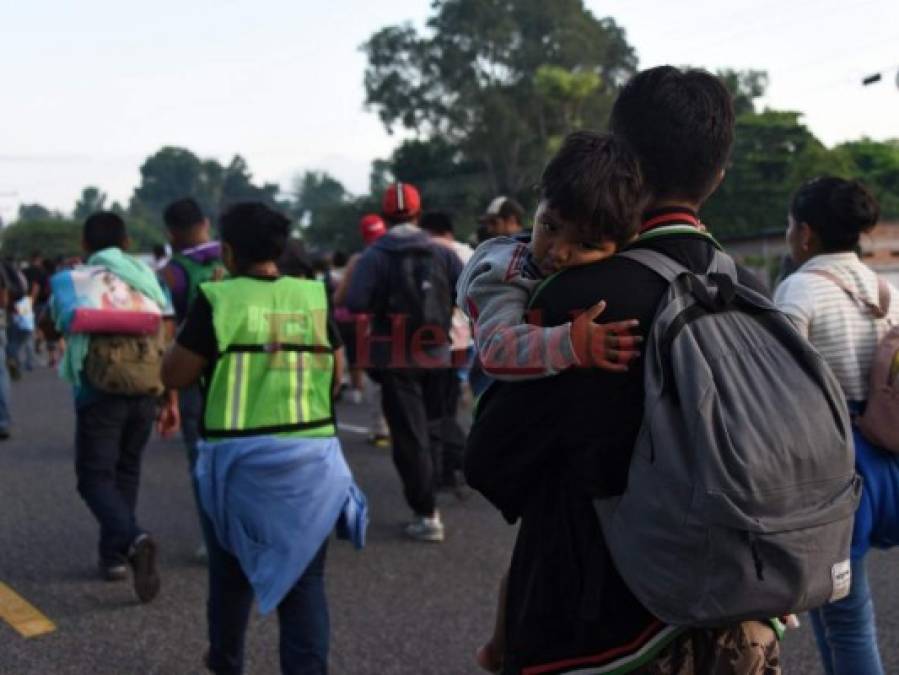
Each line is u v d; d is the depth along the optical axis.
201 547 4.89
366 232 7.66
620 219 1.59
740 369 1.51
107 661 3.62
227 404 2.87
